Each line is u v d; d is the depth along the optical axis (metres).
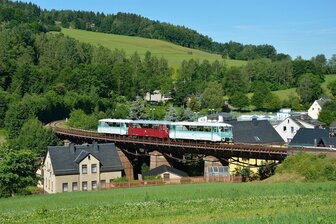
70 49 192.00
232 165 73.19
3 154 59.69
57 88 144.88
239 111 173.12
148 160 86.75
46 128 96.44
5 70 148.88
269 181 52.81
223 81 188.50
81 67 170.25
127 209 33.72
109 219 30.12
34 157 61.19
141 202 37.19
